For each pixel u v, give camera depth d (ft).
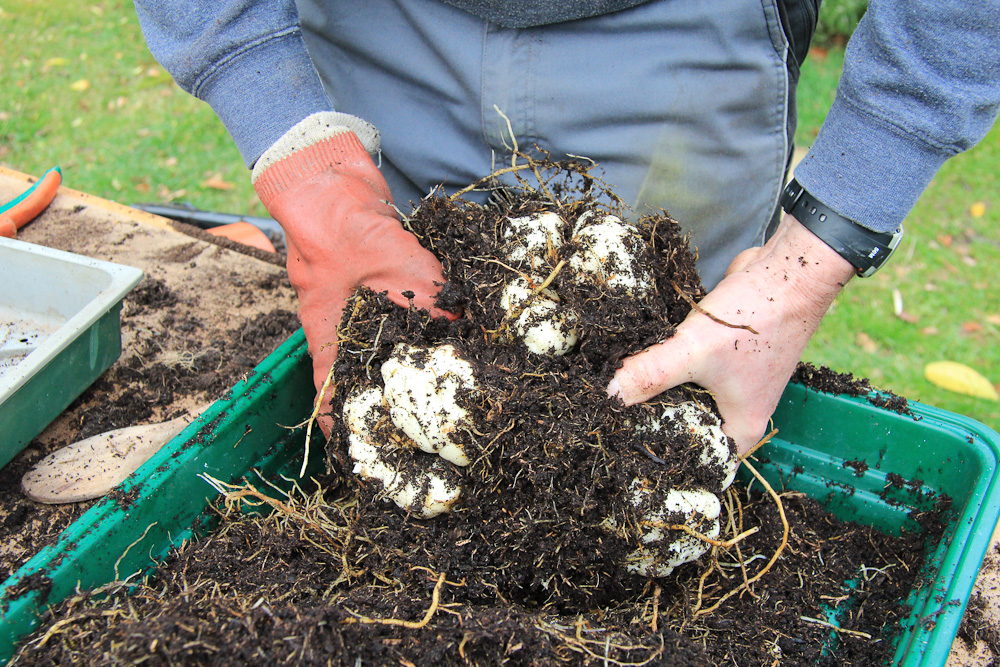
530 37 4.25
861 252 3.22
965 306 9.14
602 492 3.24
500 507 3.33
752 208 4.77
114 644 2.71
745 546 3.92
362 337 3.45
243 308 4.99
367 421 3.38
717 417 3.56
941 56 2.84
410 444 3.37
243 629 2.79
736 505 4.06
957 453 3.84
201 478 3.55
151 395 4.29
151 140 11.71
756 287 3.41
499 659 2.88
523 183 4.24
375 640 2.91
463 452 3.20
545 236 3.50
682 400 3.44
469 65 4.36
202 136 11.93
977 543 3.32
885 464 4.09
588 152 4.54
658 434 3.35
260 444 3.87
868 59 3.02
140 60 13.47
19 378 3.52
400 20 4.51
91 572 3.12
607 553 3.34
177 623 2.74
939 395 8.02
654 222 3.70
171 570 3.36
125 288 4.04
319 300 3.66
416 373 3.21
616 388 3.25
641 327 3.37
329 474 4.05
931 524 3.86
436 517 3.45
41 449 3.96
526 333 3.33
